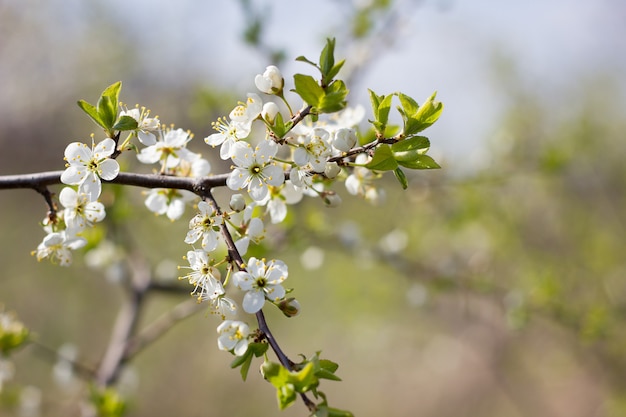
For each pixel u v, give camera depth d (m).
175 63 2.24
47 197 0.58
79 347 2.04
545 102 2.07
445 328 1.95
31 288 2.07
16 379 1.73
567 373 1.86
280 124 0.56
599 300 1.61
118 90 0.56
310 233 0.98
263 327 0.54
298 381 0.52
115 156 0.57
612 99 2.02
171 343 2.05
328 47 0.55
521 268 1.62
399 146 0.56
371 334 1.87
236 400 2.10
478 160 1.27
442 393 2.47
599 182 1.83
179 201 0.61
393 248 1.23
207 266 0.56
